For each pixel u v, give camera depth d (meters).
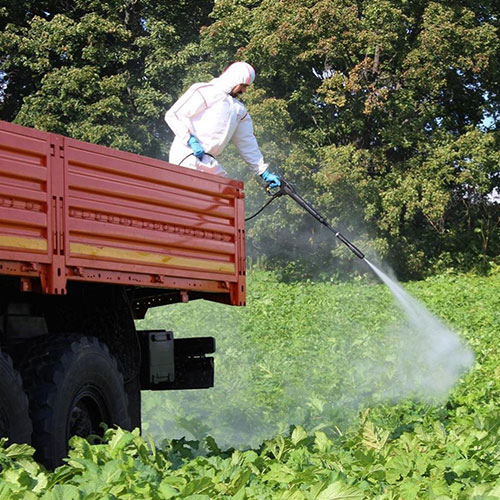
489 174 89.62
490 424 17.48
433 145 86.38
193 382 21.81
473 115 95.50
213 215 19.19
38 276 14.90
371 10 83.19
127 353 19.20
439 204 83.38
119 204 16.59
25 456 13.32
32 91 97.50
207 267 19.11
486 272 89.44
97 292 19.08
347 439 17.83
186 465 14.27
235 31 88.56
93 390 16.88
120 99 91.62
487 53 83.62
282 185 22.97
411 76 83.31
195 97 21.64
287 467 13.74
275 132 82.88
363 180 82.62
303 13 83.44
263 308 55.75
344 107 87.62
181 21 97.12
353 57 85.88
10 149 14.36
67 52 90.12
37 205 14.88
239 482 12.59
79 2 93.44
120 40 92.38
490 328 47.66
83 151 15.80
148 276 17.45
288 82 87.75
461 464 14.52
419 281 86.62
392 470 13.86
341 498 11.70
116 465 12.51
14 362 15.84
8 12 96.12
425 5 87.19
